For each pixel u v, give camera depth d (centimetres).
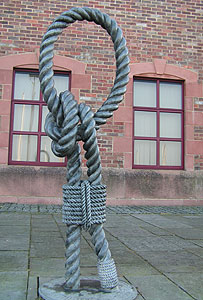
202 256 310
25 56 746
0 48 740
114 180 743
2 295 198
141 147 801
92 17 209
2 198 702
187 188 772
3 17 748
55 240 365
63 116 197
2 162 714
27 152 755
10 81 737
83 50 769
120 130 762
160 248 340
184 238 392
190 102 804
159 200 755
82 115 197
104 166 747
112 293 199
